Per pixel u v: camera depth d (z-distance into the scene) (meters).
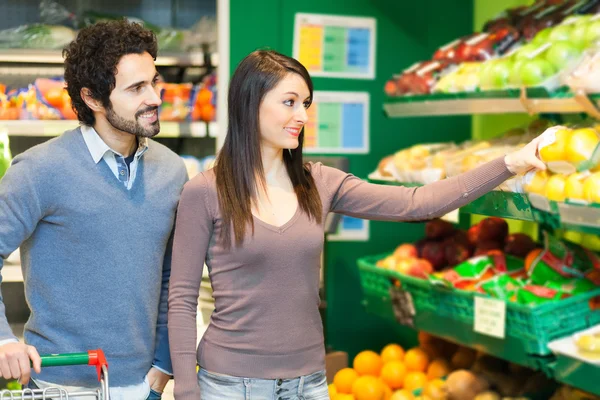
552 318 2.48
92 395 1.72
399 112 3.27
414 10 3.96
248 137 1.90
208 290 3.18
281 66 1.89
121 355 1.94
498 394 2.91
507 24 3.06
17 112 3.23
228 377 1.90
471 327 2.76
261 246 1.86
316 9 3.79
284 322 1.89
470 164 2.66
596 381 2.30
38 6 3.54
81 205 1.87
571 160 2.20
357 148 3.92
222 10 3.36
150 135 1.91
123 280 1.92
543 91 2.44
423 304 2.98
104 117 1.92
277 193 1.94
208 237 1.93
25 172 1.85
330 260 3.93
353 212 2.07
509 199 2.36
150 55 1.93
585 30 2.49
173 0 3.72
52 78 3.40
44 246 1.91
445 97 2.90
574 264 2.65
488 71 2.70
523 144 2.67
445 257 3.09
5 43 3.33
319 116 3.85
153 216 1.96
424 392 2.99
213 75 3.51
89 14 3.58
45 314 1.92
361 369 3.31
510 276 2.76
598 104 2.26
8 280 3.15
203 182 1.92
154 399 2.07
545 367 2.50
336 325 3.96
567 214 2.25
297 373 1.91
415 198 1.97
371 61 3.91
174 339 1.92
